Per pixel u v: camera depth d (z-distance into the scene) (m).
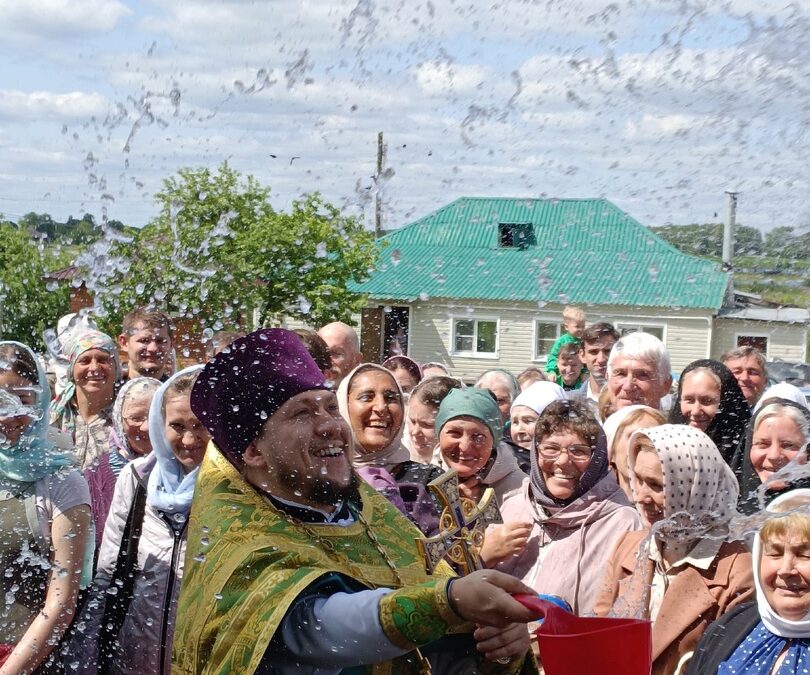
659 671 2.76
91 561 3.21
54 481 3.18
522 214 11.29
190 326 5.93
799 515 2.44
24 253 6.43
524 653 2.11
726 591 2.72
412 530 2.35
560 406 3.29
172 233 6.43
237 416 2.13
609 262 8.21
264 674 1.97
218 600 1.98
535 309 11.01
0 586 3.12
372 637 1.86
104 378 4.31
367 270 10.41
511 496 3.47
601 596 2.97
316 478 2.12
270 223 9.58
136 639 3.00
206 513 2.12
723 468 2.87
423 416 4.07
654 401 4.27
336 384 4.64
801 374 6.03
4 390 3.14
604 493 3.21
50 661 3.06
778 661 2.45
